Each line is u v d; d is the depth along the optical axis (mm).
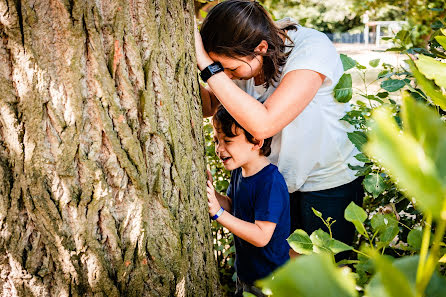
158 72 1102
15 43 888
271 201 1747
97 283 1059
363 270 937
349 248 988
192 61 1328
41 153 951
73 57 932
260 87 1822
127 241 1090
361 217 995
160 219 1160
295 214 2098
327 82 1718
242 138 1753
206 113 2059
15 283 1000
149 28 1058
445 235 979
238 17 1450
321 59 1530
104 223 1046
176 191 1191
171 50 1160
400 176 261
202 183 1393
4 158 949
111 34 985
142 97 1062
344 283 328
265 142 1817
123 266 1092
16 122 927
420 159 276
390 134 269
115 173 1038
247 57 1519
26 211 975
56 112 942
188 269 1266
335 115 1798
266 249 1835
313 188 1909
